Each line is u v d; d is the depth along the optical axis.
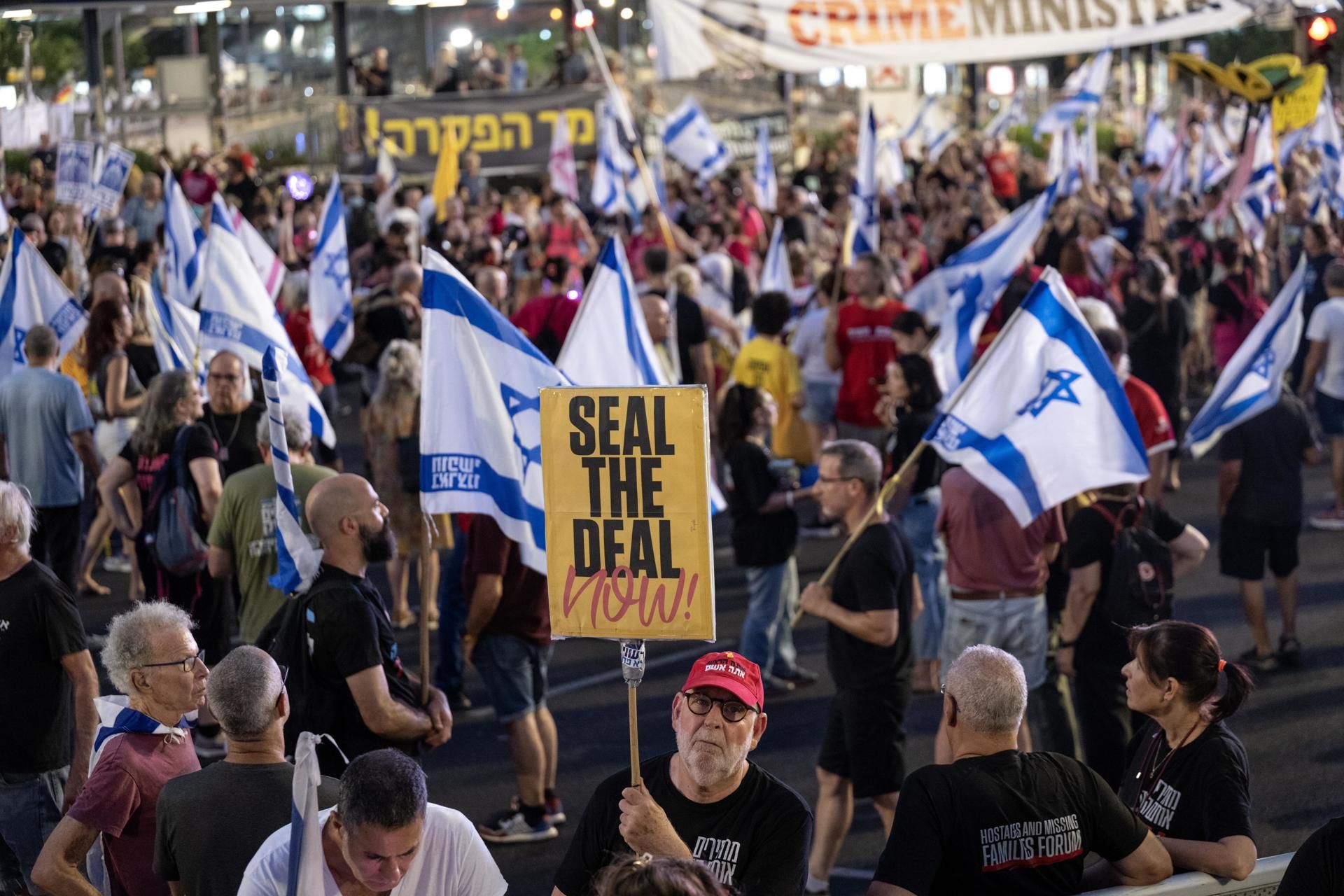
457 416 5.62
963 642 6.74
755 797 3.77
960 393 6.30
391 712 4.94
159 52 26.14
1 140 23.47
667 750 7.85
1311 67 16.06
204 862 3.88
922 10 14.60
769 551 8.43
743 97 27.55
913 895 3.67
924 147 27.30
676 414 3.67
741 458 8.34
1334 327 11.84
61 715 5.28
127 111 25.44
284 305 12.82
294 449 6.48
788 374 10.96
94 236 17.31
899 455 8.48
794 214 20.44
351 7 27.83
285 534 4.93
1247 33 32.56
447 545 10.18
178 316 10.07
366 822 3.40
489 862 3.83
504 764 7.68
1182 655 4.25
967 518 6.64
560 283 12.48
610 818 3.82
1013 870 3.74
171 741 4.36
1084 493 6.22
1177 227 17.59
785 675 8.78
